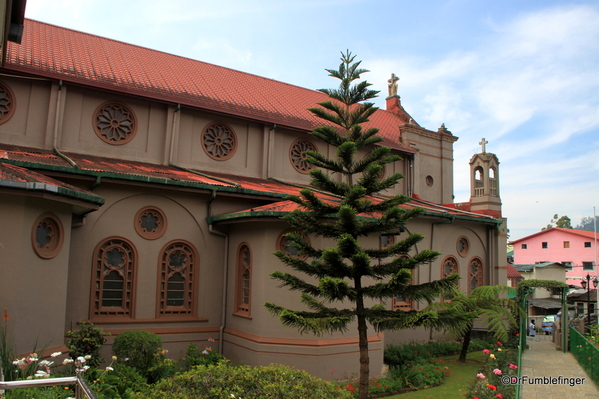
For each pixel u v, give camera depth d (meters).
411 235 10.20
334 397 7.69
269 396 7.12
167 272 15.10
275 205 15.22
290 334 13.87
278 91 24.44
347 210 9.84
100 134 16.88
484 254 22.73
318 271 10.66
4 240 10.20
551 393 11.98
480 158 25.08
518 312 18.81
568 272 58.44
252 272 14.70
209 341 15.28
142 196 14.83
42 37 18.53
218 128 19.34
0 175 10.17
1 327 9.83
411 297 10.23
